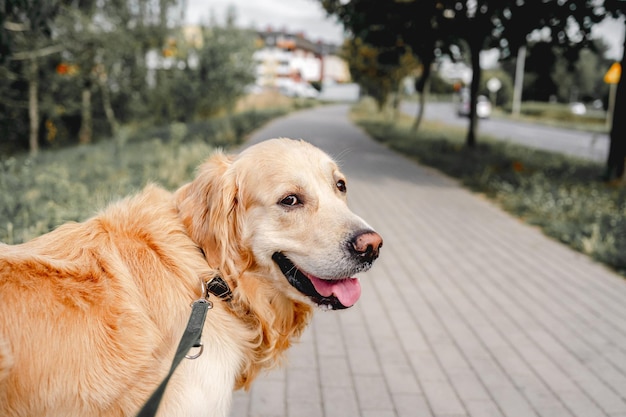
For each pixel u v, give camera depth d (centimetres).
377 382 388
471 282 615
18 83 1909
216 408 203
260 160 237
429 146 1938
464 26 1653
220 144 1619
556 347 454
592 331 488
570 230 816
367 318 505
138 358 186
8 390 165
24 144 2138
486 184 1217
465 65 2519
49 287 180
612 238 739
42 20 677
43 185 632
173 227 222
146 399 185
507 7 1432
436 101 8525
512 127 3838
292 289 238
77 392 174
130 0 2131
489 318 512
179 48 2502
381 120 3494
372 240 229
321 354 430
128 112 2523
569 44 1464
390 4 1627
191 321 195
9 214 484
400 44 1828
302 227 234
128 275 199
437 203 1069
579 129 3725
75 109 2156
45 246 199
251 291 230
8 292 172
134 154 1241
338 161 330
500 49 1644
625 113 1177
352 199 1066
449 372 407
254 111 2928
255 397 360
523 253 739
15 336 167
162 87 2498
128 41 2011
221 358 208
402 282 607
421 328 486
